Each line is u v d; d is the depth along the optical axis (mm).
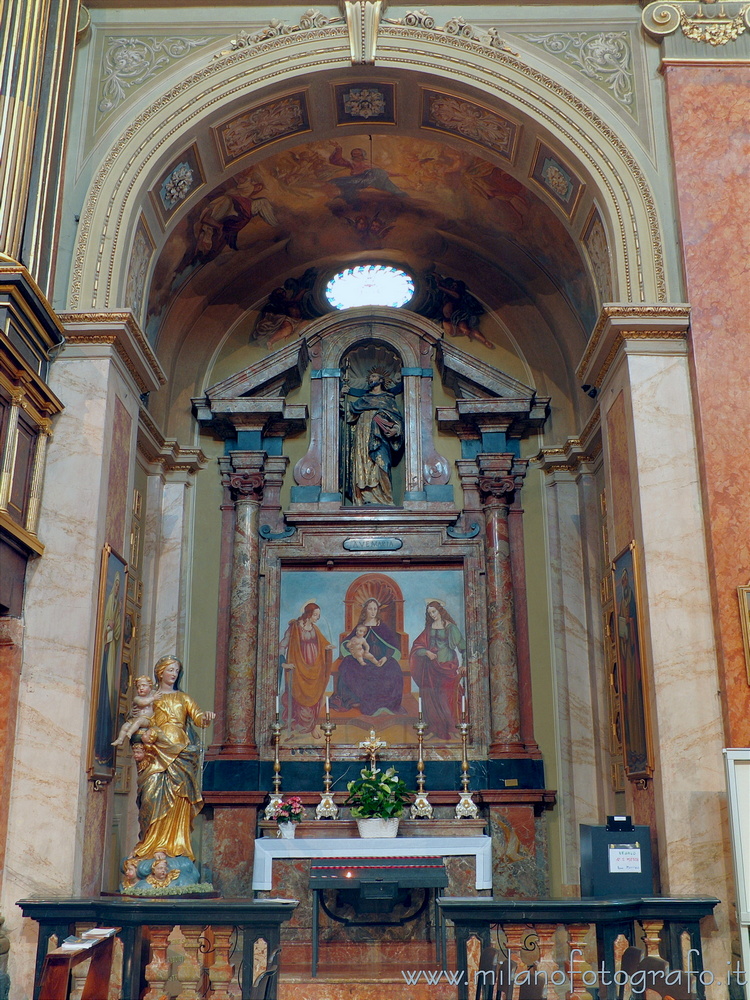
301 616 11445
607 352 8953
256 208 11609
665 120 9211
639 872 7254
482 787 10812
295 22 9672
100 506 8172
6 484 7391
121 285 8812
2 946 7070
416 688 11188
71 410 8328
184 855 7988
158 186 9453
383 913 9352
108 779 8305
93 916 6805
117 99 9391
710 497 8016
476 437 12102
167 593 11320
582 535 11469
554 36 9586
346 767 10867
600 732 10688
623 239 8891
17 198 8156
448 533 11641
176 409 12055
